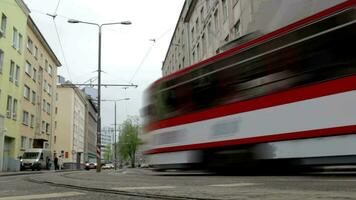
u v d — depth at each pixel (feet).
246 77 37.81
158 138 49.73
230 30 94.53
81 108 323.37
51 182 35.12
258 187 23.52
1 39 119.55
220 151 40.34
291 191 20.25
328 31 31.19
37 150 133.90
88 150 371.35
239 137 37.88
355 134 29.09
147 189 23.30
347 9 30.07
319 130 31.14
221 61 41.09
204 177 38.91
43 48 178.81
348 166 31.19
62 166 216.74
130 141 341.21
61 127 270.67
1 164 117.70
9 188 29.04
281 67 34.50
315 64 31.86
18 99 137.39
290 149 33.37
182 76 46.68
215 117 40.98
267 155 35.14
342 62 30.09
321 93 31.24
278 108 34.40
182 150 45.27
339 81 30.17
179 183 29.50
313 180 28.45
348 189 20.99
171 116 47.73
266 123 35.35
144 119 53.52
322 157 30.99
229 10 96.37
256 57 37.04
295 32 33.71
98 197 20.24
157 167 49.34
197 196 18.81
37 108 168.55
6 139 129.18
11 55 129.29
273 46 35.50
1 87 120.16
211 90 41.91
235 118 38.55
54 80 204.23
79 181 35.68
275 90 34.83
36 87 166.40
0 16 119.44
